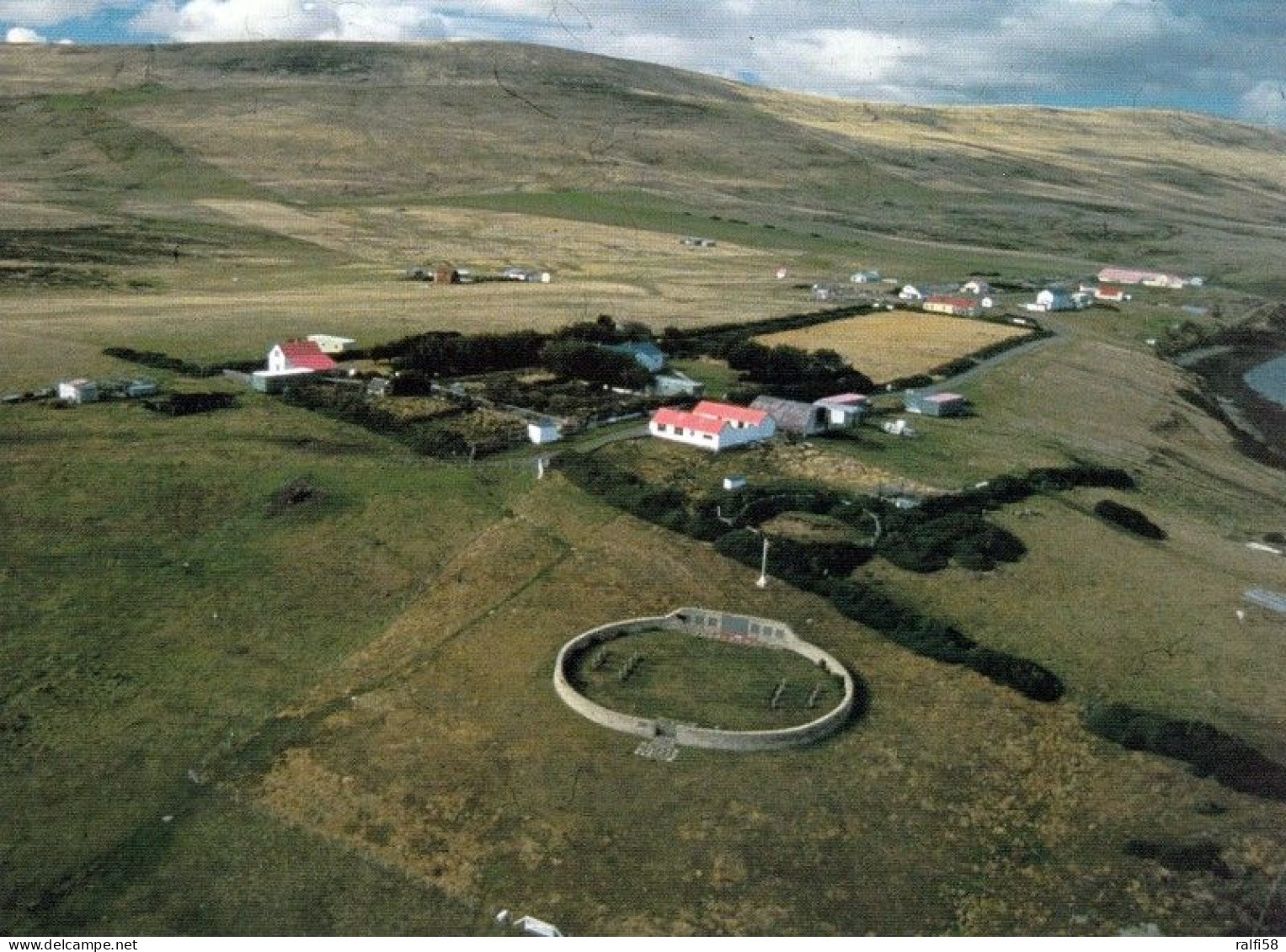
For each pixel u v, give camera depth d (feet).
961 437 382.01
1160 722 200.34
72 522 265.54
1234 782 186.60
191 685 206.39
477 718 197.36
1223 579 276.82
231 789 177.17
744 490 305.73
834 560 263.29
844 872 163.12
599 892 156.25
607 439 346.33
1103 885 162.81
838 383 436.35
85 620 226.58
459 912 151.74
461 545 265.95
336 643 223.71
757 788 180.55
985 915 156.04
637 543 269.85
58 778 178.70
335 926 148.77
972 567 266.36
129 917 149.89
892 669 220.43
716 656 222.89
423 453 319.88
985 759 192.24
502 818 170.71
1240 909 157.58
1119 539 296.92
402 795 175.52
